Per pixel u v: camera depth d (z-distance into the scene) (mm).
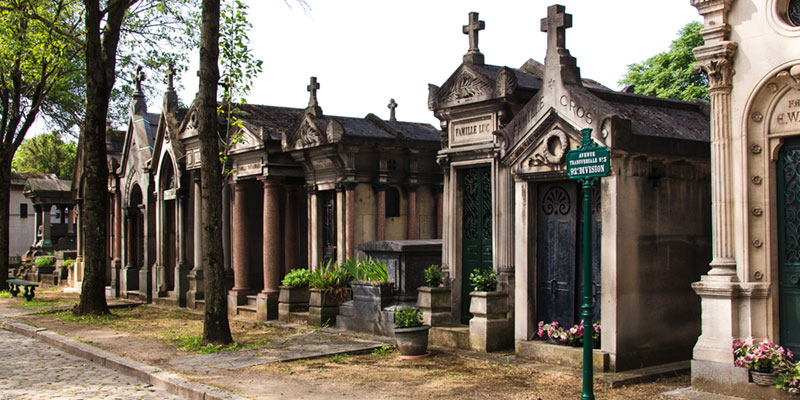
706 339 8906
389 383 10320
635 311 10516
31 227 49188
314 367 11680
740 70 8828
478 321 12477
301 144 17703
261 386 10234
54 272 32625
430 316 13641
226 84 15094
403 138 17812
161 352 13500
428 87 14484
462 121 13938
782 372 8133
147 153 24781
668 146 10891
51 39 23906
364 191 17484
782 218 8648
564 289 11516
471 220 13984
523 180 11844
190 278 21891
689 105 12961
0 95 29391
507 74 12820
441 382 10289
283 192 21375
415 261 14977
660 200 10906
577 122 10789
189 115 21594
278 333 15773
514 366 11094
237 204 19906
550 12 11352
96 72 20000
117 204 27344
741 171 8789
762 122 8711
